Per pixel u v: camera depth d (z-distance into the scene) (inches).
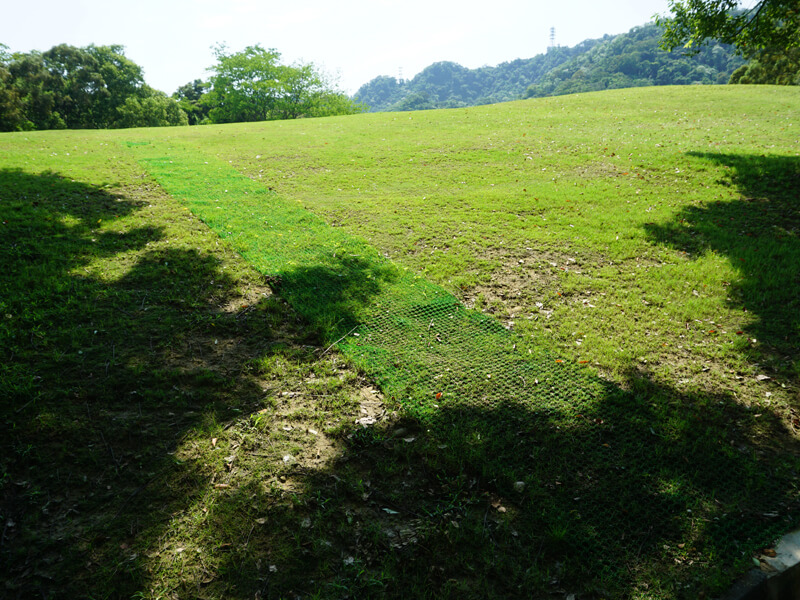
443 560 119.0
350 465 147.2
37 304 218.2
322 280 261.1
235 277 260.1
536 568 117.1
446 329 219.8
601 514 132.0
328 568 116.4
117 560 116.0
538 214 373.4
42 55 1924.2
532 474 143.6
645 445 156.3
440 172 500.4
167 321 213.9
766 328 219.5
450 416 167.2
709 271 272.1
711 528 128.1
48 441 147.3
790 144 530.0
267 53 2006.6
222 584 112.1
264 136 713.6
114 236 309.1
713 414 169.3
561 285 261.7
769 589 113.8
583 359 198.4
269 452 150.2
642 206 381.7
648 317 230.4
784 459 151.6
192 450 148.8
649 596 111.8
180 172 483.5
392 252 304.8
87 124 2048.5
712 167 460.4
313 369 190.7
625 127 666.8
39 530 121.8
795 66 1519.4
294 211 377.7
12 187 392.2
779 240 307.4
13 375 170.9
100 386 170.7
